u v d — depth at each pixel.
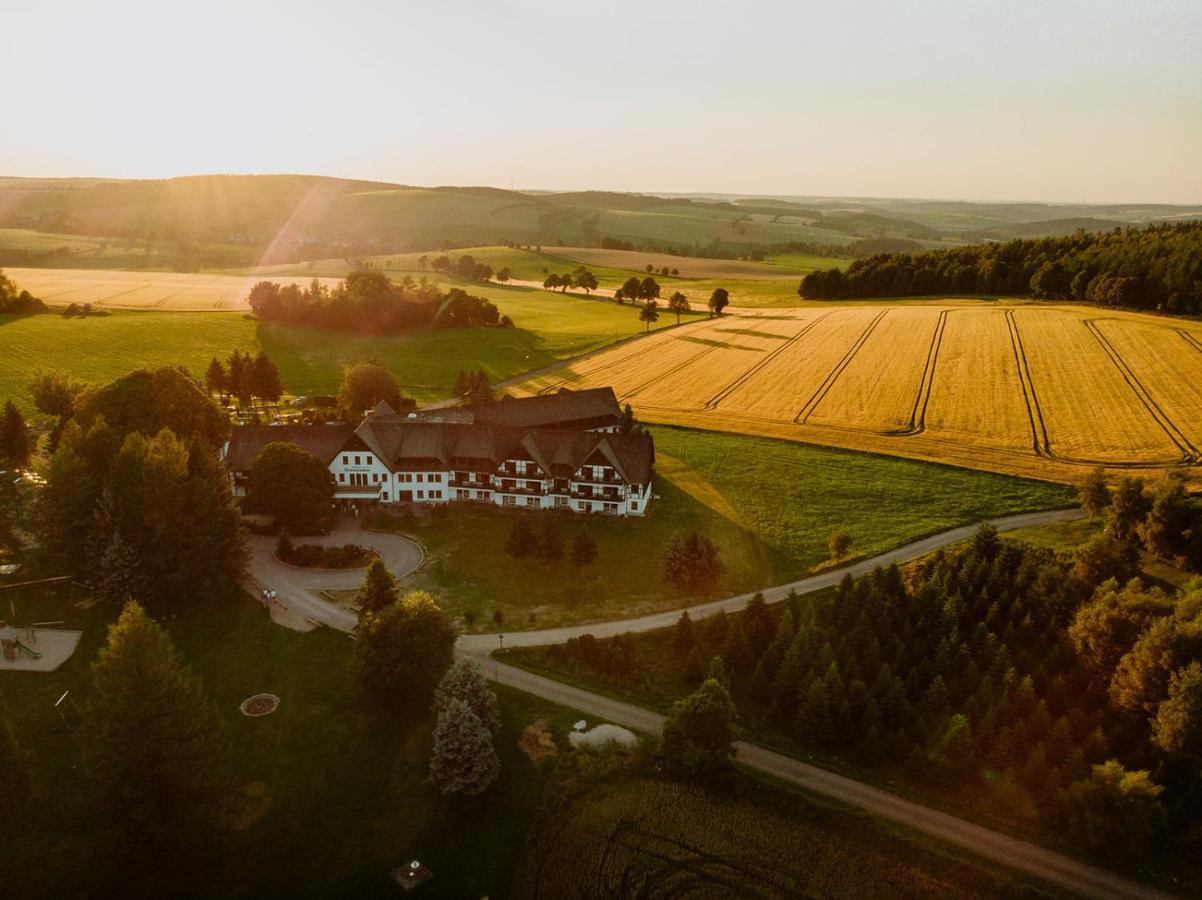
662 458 117.25
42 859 48.88
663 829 53.56
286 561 86.06
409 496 102.56
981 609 70.88
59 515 75.19
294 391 155.88
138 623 49.44
